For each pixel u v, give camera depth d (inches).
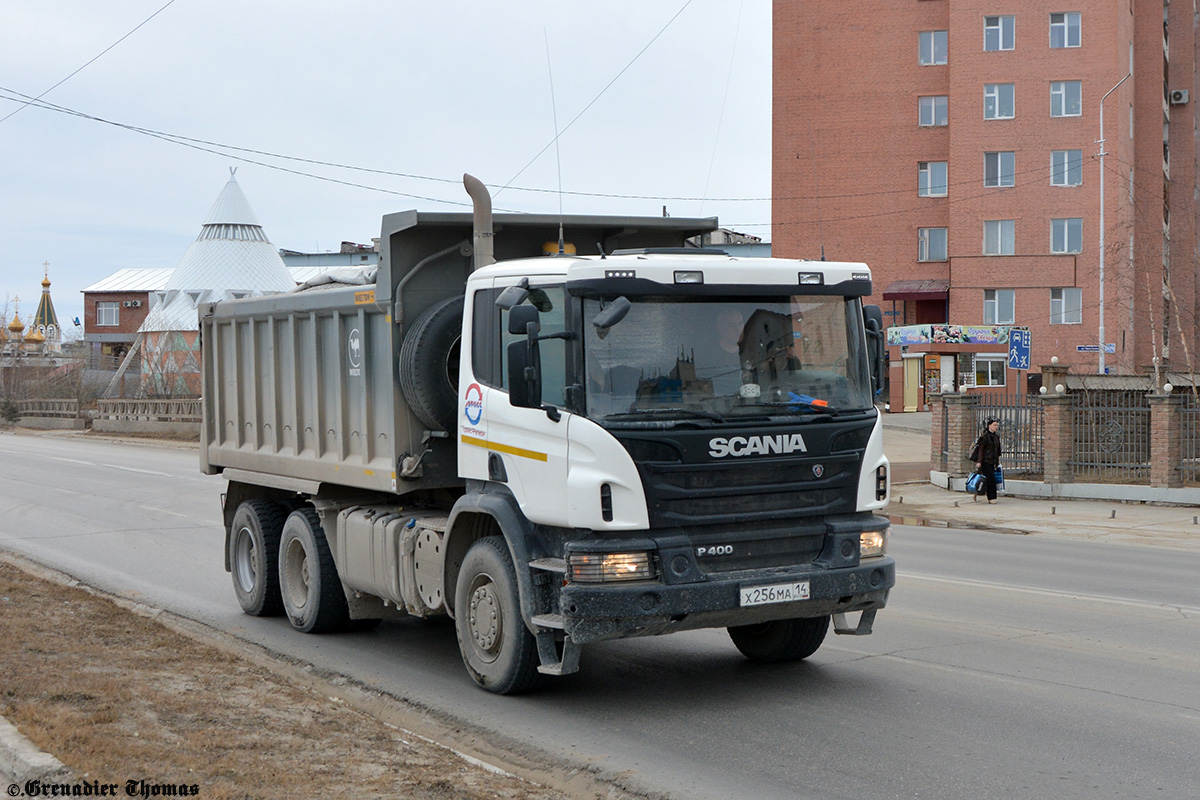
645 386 274.4
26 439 2032.5
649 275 276.2
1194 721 275.3
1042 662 340.5
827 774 238.1
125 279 4042.8
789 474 284.2
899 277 2145.7
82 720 246.2
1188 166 2418.8
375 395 352.8
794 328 291.6
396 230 334.6
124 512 805.9
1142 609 434.6
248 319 432.1
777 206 2198.6
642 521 268.8
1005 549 649.0
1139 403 1005.2
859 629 314.0
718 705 294.8
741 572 280.2
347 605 394.0
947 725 273.3
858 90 2149.4
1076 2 1987.0
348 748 241.6
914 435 1610.5
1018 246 2028.8
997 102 2032.5
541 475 281.6
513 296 273.6
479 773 230.4
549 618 278.8
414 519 342.0
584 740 266.5
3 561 538.6
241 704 276.7
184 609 452.4
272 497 442.3
